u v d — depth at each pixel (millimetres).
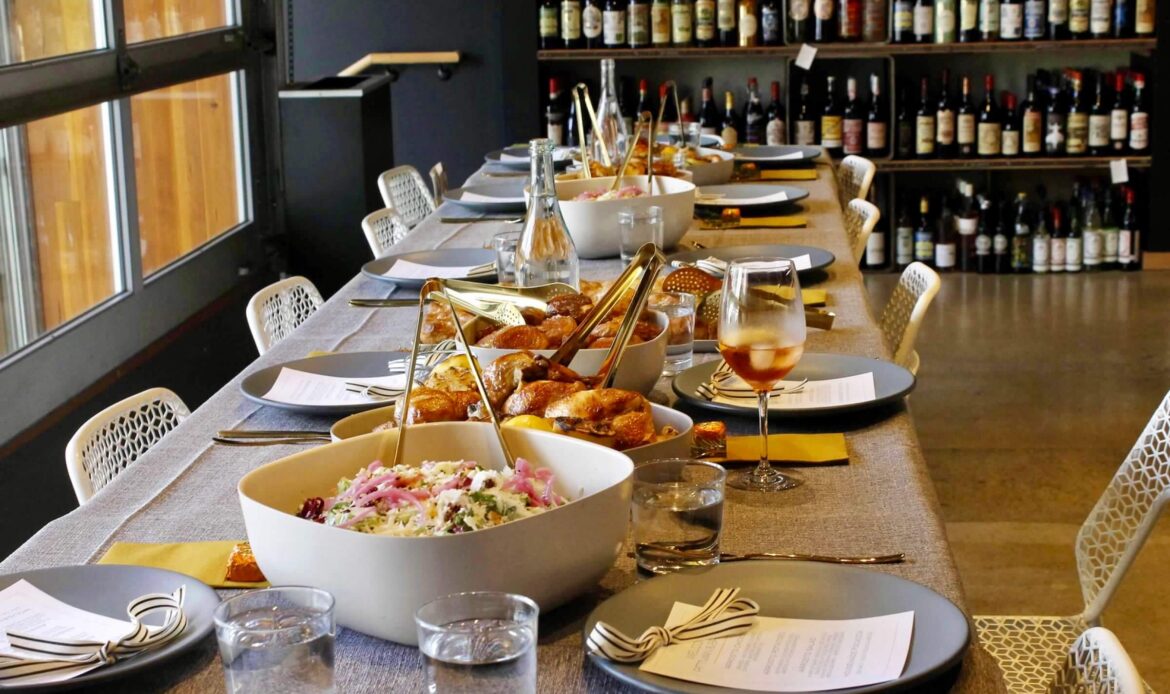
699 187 3543
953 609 1039
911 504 1374
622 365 1622
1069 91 6305
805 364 1834
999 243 6430
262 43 5809
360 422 1425
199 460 1609
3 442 3496
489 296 1757
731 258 2604
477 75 6582
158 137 4766
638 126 2861
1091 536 1927
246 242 5676
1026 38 6258
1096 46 6117
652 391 1801
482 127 6637
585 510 1075
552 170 2127
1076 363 4938
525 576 1056
